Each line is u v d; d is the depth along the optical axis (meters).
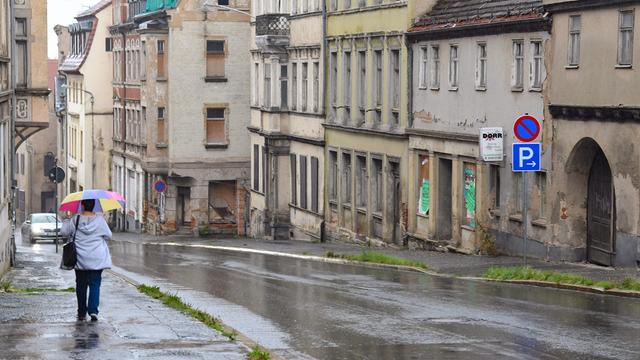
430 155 45.47
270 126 66.25
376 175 52.56
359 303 23.75
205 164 77.69
